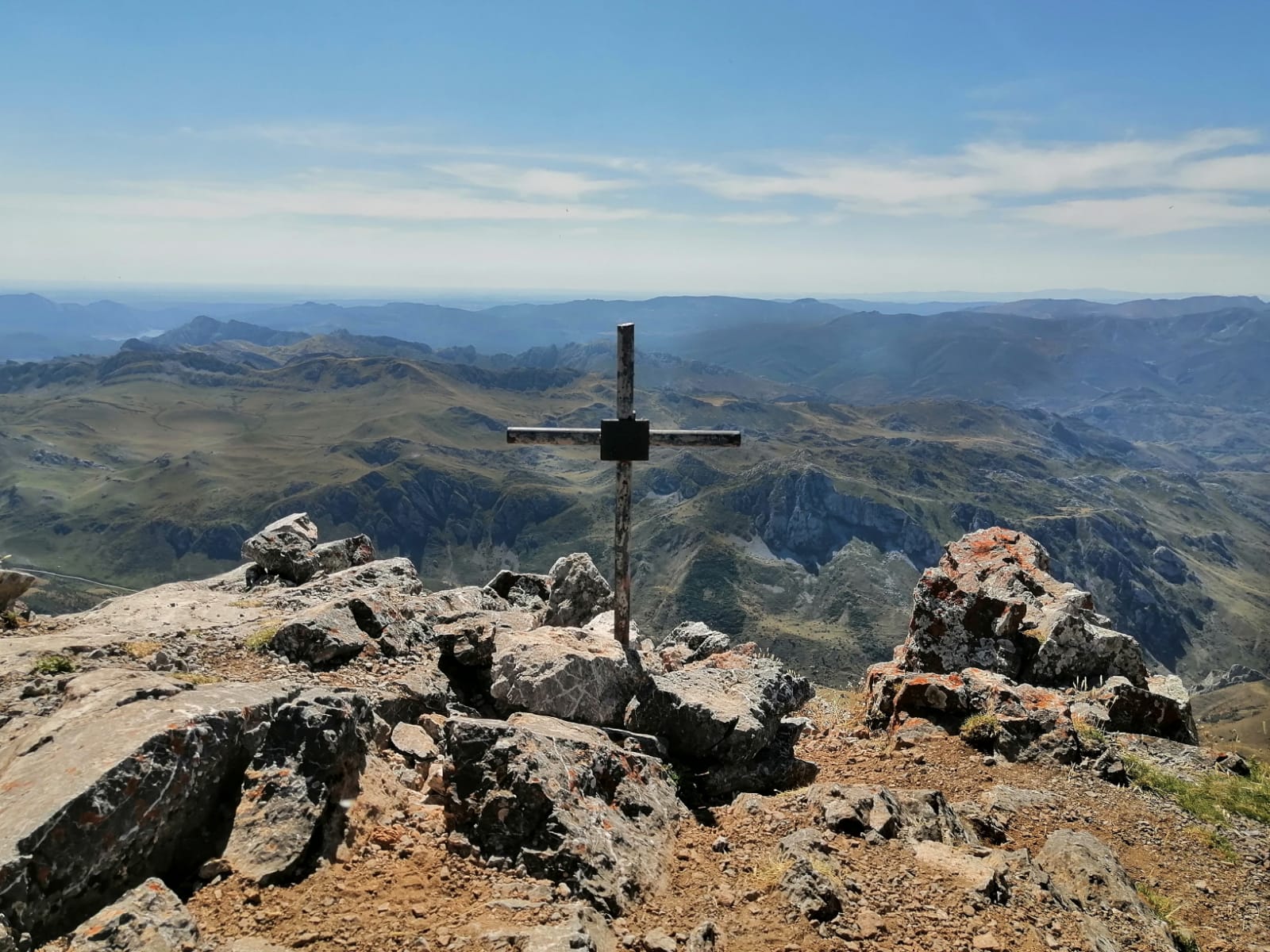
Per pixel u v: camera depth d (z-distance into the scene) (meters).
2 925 6.40
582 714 12.82
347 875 8.46
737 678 14.79
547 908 8.16
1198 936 10.98
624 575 14.42
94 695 9.23
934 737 16.23
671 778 12.00
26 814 7.08
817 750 16.31
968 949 8.71
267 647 14.60
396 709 12.85
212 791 8.55
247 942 7.08
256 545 20.83
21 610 16.75
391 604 16.38
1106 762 15.16
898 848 10.68
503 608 20.69
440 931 7.59
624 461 14.09
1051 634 19.41
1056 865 11.32
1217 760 16.20
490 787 9.35
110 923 6.84
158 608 17.11
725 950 8.27
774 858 10.12
